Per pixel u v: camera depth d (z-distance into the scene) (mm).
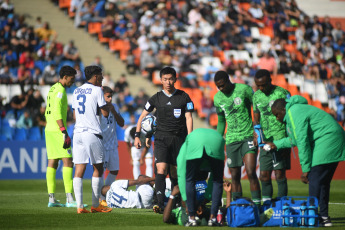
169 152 26391
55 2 80812
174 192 21891
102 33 78188
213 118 72062
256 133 23906
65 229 20047
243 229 19844
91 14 79688
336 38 90625
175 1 84125
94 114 26266
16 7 78438
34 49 71938
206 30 82500
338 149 20578
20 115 63719
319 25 90500
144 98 67938
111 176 31422
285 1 93188
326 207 20922
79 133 26172
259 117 25891
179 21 83125
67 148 28766
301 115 20578
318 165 20641
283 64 81562
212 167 20812
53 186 30016
